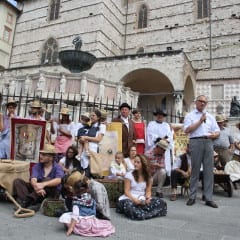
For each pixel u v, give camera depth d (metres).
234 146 11.40
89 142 7.89
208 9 35.16
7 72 34.19
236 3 33.34
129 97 22.45
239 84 30.80
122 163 8.14
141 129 9.43
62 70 30.81
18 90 21.95
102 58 30.66
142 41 38.69
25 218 5.50
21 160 7.71
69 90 20.02
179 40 36.03
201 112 7.81
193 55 34.56
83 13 37.34
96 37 35.06
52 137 10.31
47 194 6.45
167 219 5.89
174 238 4.62
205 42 34.22
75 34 37.44
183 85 26.70
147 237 4.63
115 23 38.56
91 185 5.57
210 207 7.24
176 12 37.16
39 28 41.59
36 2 43.09
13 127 7.81
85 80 19.84
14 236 4.38
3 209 6.11
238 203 7.97
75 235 4.62
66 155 8.17
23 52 42.25
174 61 27.52
